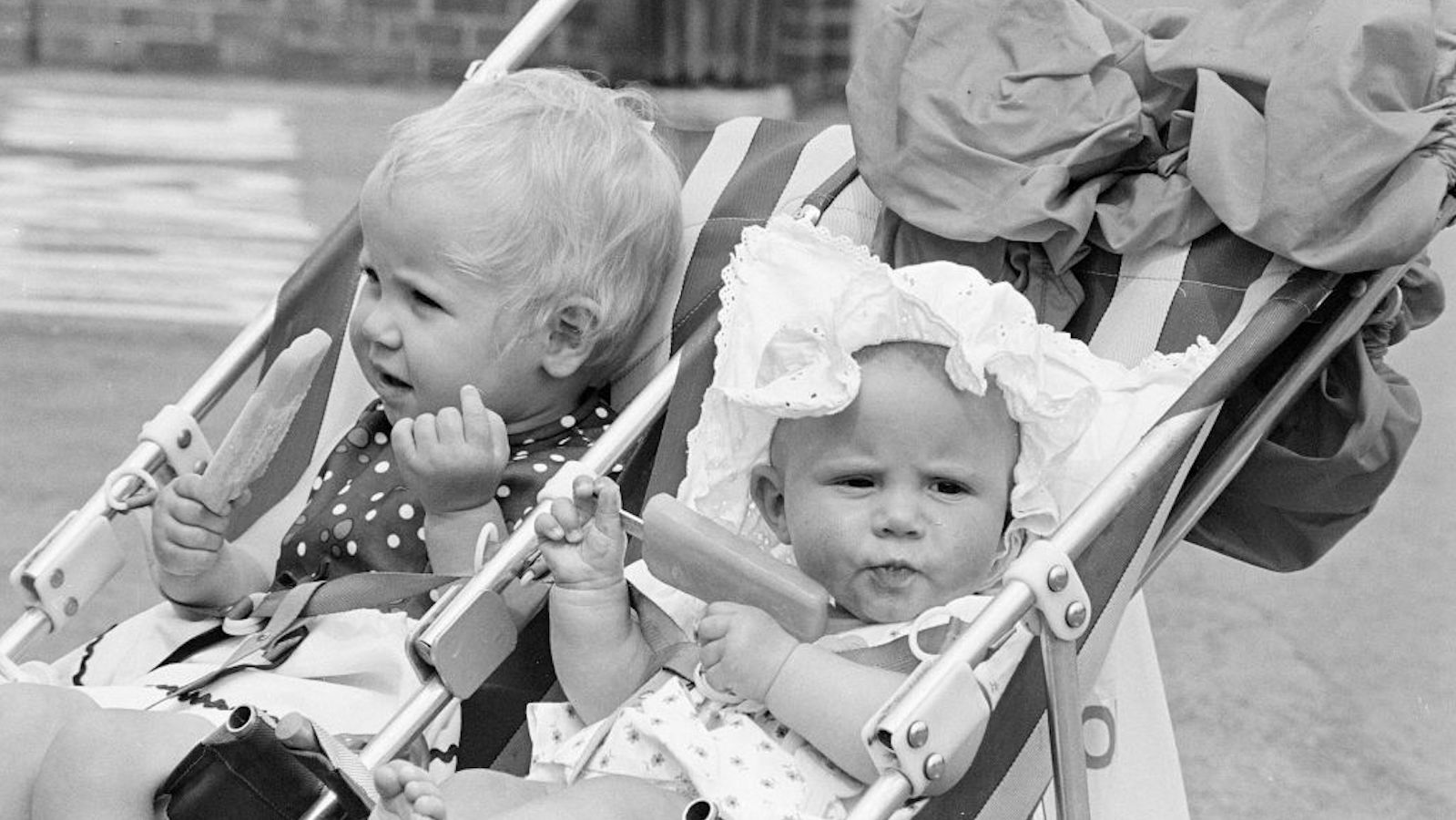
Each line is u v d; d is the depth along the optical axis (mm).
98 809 1850
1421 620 4039
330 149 7363
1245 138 2229
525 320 2414
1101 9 2484
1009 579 1882
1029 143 2344
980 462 2059
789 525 2098
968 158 2344
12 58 8789
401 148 2428
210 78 8742
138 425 4707
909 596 2049
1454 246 5789
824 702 1956
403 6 8969
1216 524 2461
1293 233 2143
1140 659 2443
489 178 2389
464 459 2275
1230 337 2225
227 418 4867
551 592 2135
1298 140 2148
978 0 2430
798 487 2088
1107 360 2283
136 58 8898
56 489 4324
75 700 1979
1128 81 2375
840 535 2051
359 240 2656
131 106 7977
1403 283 2369
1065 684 1916
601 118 2516
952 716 1823
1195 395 2057
